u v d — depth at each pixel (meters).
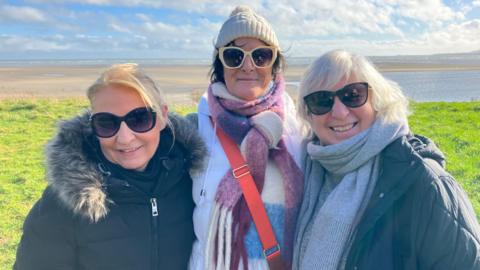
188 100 9.59
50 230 0.77
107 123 0.76
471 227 0.66
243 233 0.89
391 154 0.73
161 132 0.88
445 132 4.82
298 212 0.91
